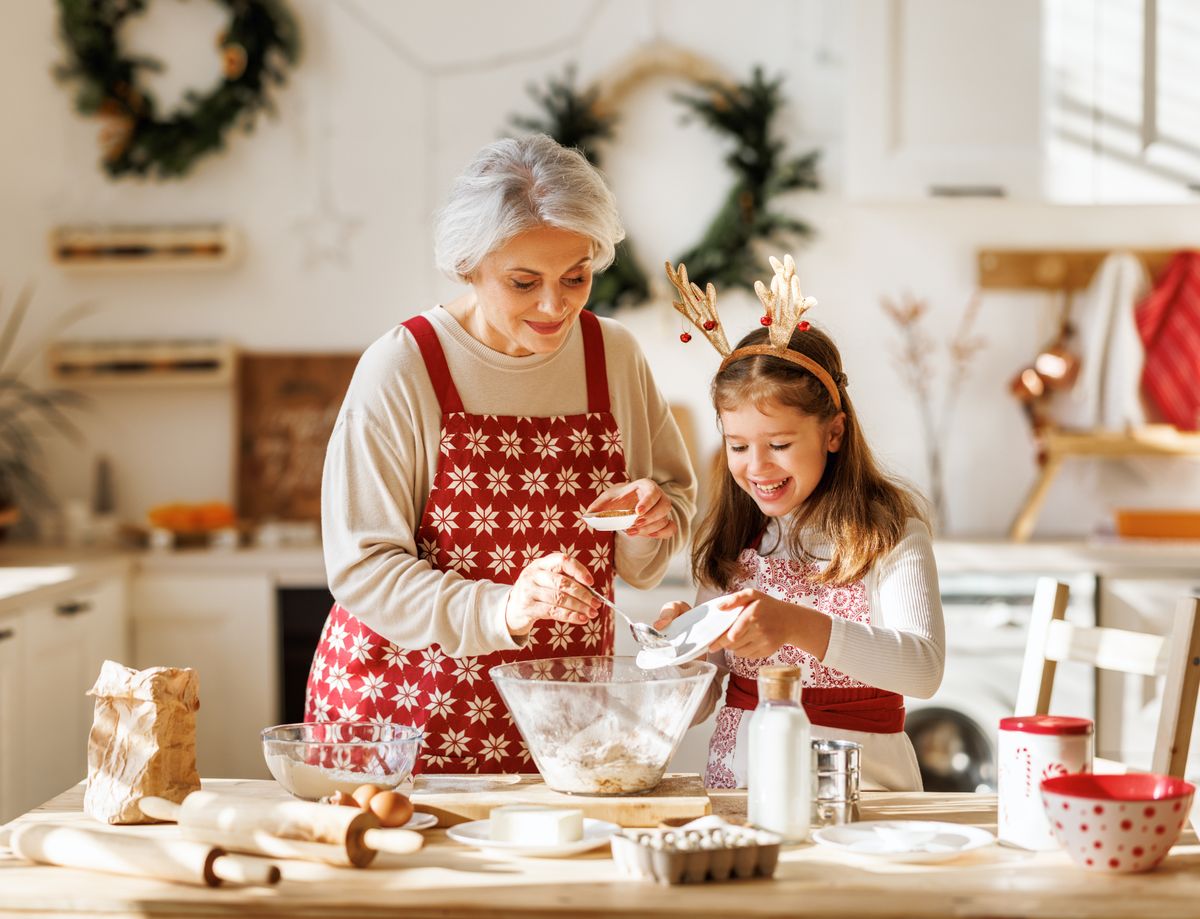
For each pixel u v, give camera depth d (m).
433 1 3.78
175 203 3.81
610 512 1.68
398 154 3.80
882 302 3.77
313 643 3.36
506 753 1.73
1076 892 1.17
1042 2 3.38
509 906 1.14
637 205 3.77
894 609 1.61
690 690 1.38
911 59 3.40
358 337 3.82
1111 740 3.19
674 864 1.18
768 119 3.71
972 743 3.21
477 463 1.73
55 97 3.79
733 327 3.74
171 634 3.38
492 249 1.55
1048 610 1.76
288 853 1.25
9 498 3.66
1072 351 3.75
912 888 1.18
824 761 1.40
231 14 3.76
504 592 1.56
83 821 1.43
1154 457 3.73
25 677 2.80
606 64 3.76
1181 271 3.68
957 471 3.78
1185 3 3.35
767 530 1.78
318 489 3.81
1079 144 3.39
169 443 3.84
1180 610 1.51
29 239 3.81
